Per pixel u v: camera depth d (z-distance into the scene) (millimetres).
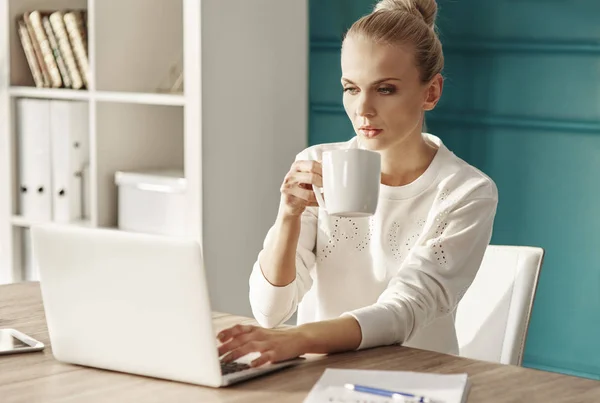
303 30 3400
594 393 1259
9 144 3516
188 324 1290
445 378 1271
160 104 3420
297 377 1339
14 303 1836
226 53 3127
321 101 3564
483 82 3275
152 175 3232
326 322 1488
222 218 3176
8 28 3492
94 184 3305
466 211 1744
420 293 1622
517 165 3234
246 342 1388
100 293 1361
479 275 1918
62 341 1423
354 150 1387
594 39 3035
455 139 3363
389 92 1654
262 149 3297
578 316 3146
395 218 1827
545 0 3119
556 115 3137
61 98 3518
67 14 3354
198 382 1306
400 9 1782
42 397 1264
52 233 1388
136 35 3371
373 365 1403
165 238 1288
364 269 1860
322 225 1881
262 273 1742
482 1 3250
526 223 3234
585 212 3107
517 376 1338
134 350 1350
